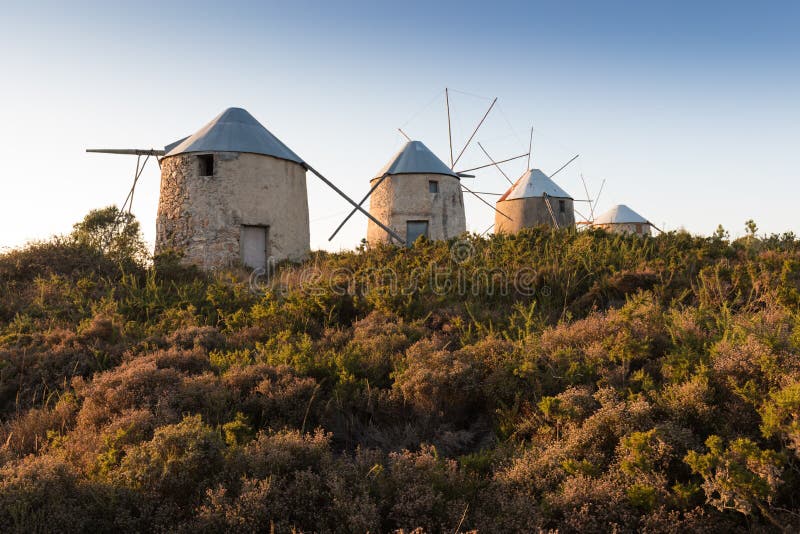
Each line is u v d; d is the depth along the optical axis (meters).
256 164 17.25
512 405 5.39
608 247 10.49
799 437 3.48
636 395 4.68
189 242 16.69
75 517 3.63
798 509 3.48
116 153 19.22
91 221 24.08
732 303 7.01
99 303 10.42
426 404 5.45
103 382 5.97
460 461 4.36
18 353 7.54
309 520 3.72
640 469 3.74
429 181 24.19
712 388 4.45
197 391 5.71
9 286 11.44
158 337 8.15
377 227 24.47
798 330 4.66
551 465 4.08
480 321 8.10
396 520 3.66
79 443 4.86
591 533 3.44
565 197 29.64
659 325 6.22
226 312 9.93
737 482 3.26
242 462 4.15
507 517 3.60
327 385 6.11
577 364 5.36
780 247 9.61
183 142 18.33
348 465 4.26
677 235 11.16
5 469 4.01
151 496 3.83
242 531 3.52
